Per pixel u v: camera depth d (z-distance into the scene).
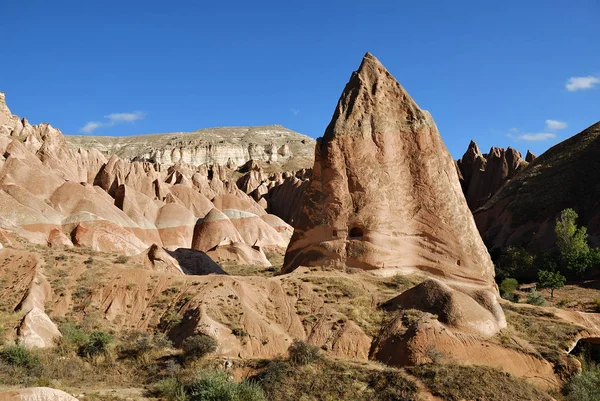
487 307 33.47
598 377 28.94
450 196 41.28
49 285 37.06
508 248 72.88
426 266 39.44
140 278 37.38
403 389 26.95
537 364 29.88
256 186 149.62
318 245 40.19
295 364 29.27
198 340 30.59
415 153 42.22
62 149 96.00
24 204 55.78
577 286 58.75
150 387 28.61
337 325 32.75
